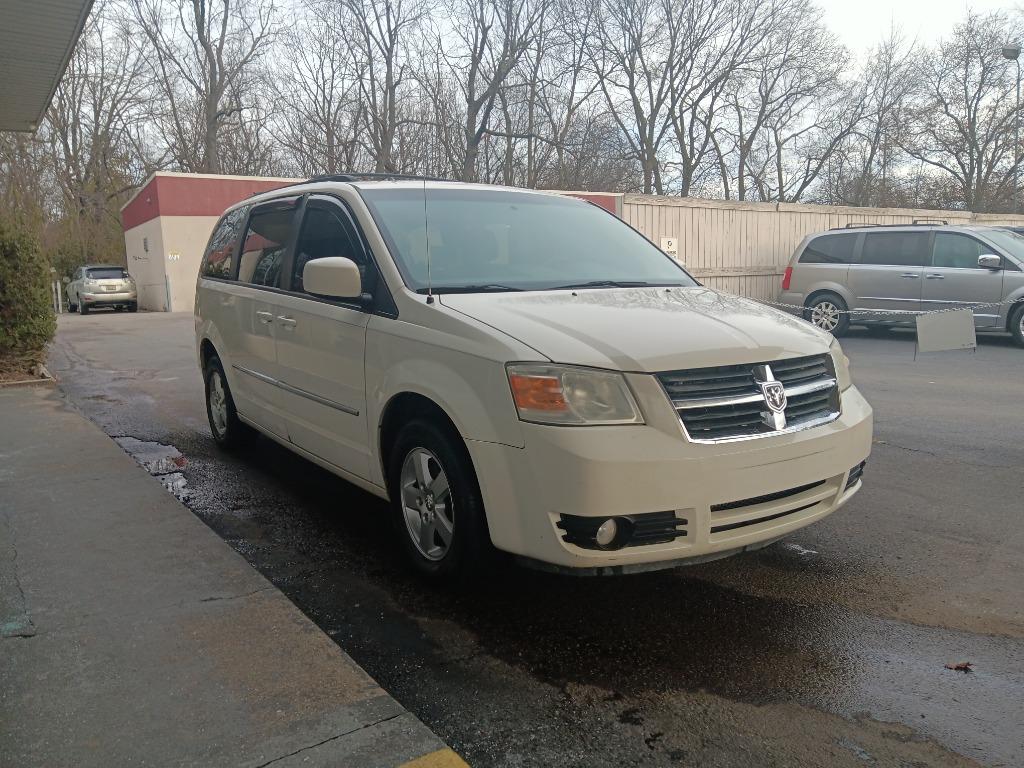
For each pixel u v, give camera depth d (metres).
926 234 13.45
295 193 5.25
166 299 25.92
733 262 18.97
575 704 2.88
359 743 2.53
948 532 4.58
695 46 40.72
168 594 3.55
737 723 2.77
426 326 3.68
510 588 3.84
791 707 2.87
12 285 9.10
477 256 4.30
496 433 3.25
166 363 11.85
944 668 3.13
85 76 42.69
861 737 2.69
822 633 3.41
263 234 5.56
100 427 7.33
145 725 2.60
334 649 3.09
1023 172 38.44
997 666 3.15
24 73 10.80
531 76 35.28
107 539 4.20
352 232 4.42
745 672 3.10
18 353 9.42
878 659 3.20
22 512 4.61
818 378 3.64
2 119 13.62
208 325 6.30
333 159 37.28
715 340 3.38
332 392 4.39
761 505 3.33
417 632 3.42
